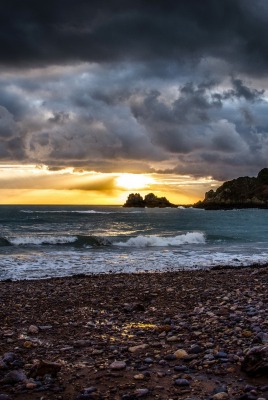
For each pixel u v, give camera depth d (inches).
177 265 1029.2
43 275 866.1
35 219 3609.7
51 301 530.9
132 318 418.0
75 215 4813.0
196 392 215.0
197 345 291.3
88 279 761.6
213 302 488.7
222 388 216.2
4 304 512.7
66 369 258.7
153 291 593.9
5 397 209.2
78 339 340.2
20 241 1494.8
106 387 226.8
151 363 267.0
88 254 1230.9
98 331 366.6
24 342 329.7
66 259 1117.1
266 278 709.3
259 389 212.8
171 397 209.9
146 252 1293.1
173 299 526.0
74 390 223.1
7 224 2871.6
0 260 1085.8
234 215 5182.1
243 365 242.2
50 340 339.0
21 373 242.5
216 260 1124.5
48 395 215.6
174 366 259.3
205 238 1715.1
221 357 268.8
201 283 671.1
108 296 562.6
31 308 486.3
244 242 1631.4
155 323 390.9
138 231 2309.3
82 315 440.8
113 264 1036.5
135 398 209.3
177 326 362.9
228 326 354.6
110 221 3489.2
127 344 317.1
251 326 346.6
